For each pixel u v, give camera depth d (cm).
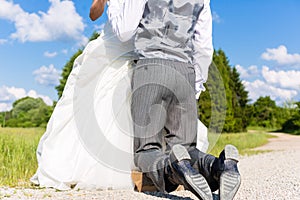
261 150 1111
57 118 380
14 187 389
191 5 357
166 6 348
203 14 379
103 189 368
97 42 375
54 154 377
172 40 349
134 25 349
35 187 382
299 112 4278
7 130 908
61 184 366
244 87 3866
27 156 608
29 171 507
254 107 5400
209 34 385
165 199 310
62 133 379
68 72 1886
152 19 349
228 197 265
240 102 3850
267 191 359
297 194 342
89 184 367
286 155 849
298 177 450
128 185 370
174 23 348
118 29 353
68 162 373
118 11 362
